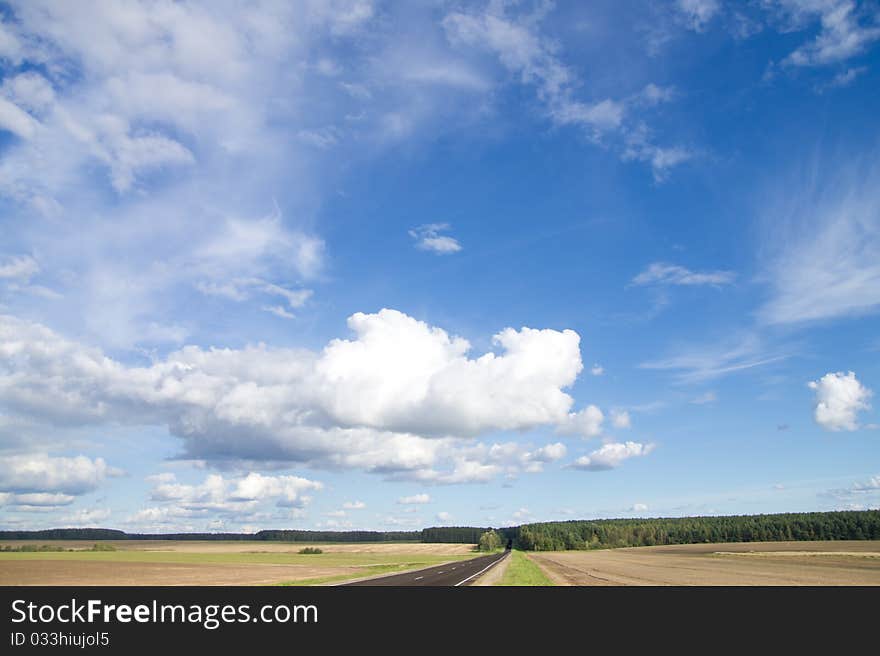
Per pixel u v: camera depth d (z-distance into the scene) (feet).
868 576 177.99
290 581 163.02
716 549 519.60
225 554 524.93
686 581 156.15
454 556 461.37
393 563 317.83
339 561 357.20
